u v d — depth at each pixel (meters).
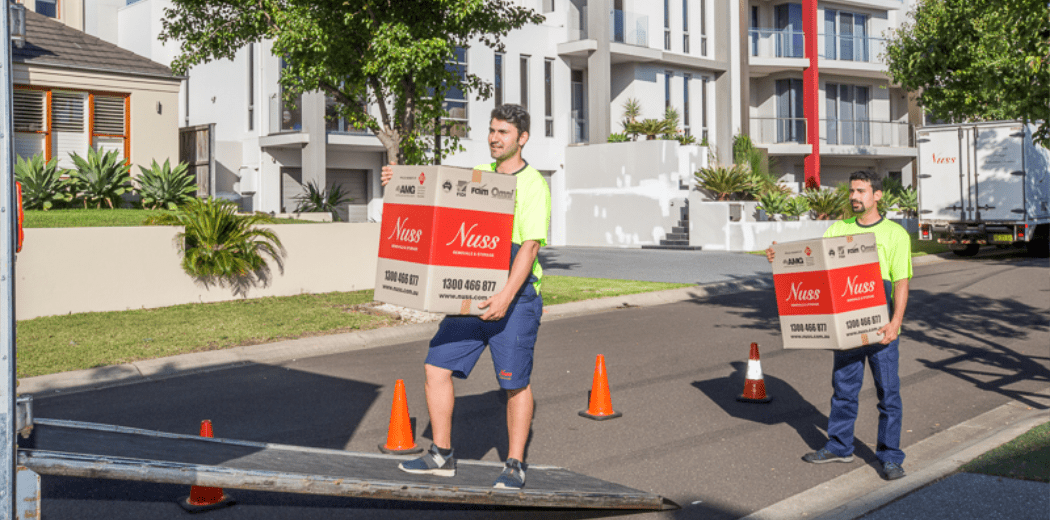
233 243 12.73
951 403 6.91
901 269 4.89
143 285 12.04
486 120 25.52
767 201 24.97
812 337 4.88
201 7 14.59
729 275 17.44
